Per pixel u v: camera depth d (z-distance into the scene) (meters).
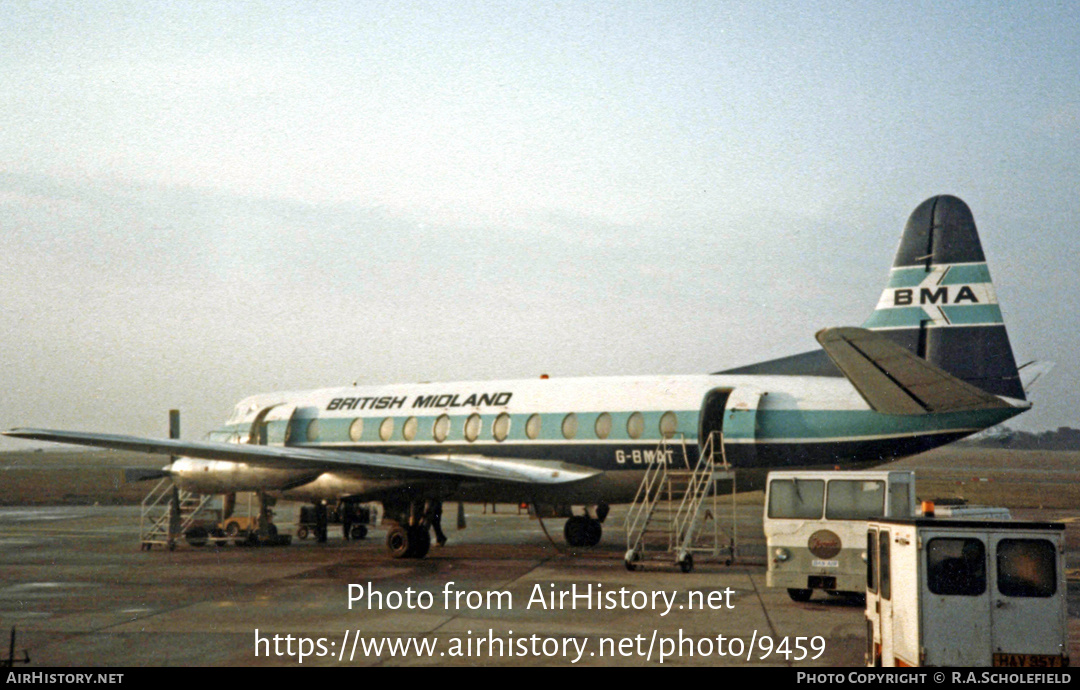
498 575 18.28
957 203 19.16
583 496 22.25
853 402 19.08
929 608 7.99
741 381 20.55
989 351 18.50
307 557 21.91
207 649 11.29
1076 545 24.56
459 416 23.69
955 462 127.31
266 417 26.92
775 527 15.02
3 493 61.06
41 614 13.79
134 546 24.94
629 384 21.83
